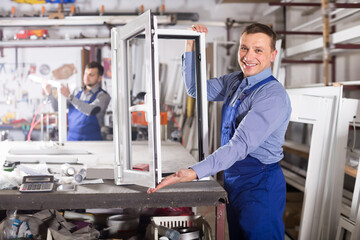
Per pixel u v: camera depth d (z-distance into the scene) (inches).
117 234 82.8
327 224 97.8
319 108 95.3
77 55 228.8
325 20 114.7
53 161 87.1
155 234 71.8
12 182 66.1
